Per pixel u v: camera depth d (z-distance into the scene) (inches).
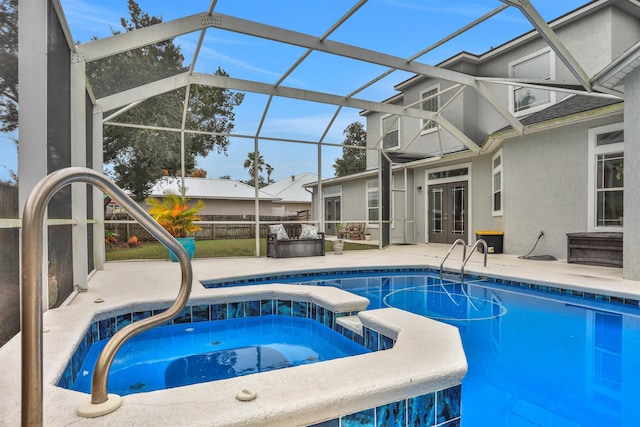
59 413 59.6
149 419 57.7
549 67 391.2
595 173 295.4
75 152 183.5
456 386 80.0
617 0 339.0
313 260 332.8
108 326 144.1
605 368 117.5
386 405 70.9
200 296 164.4
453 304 202.8
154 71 262.1
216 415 58.8
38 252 44.9
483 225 442.0
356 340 136.2
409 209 546.6
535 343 140.8
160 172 342.6
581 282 210.4
